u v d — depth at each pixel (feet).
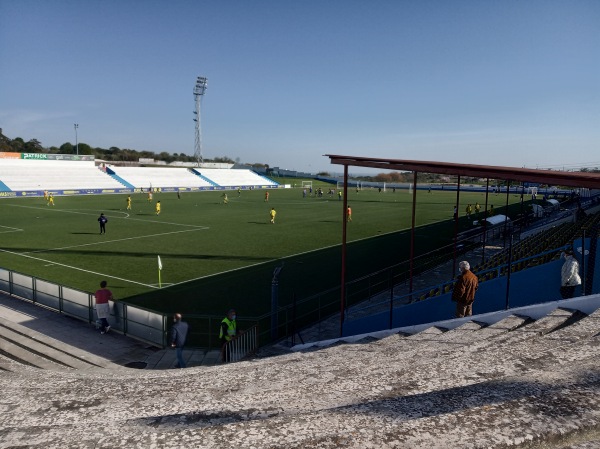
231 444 5.07
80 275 66.18
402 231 115.24
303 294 57.31
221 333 34.83
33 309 48.44
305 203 207.41
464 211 172.14
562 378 6.81
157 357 37.04
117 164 337.31
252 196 256.52
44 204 181.06
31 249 85.87
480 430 5.06
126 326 41.47
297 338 41.63
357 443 4.89
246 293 57.47
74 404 10.23
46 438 6.27
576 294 28.84
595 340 10.19
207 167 404.36
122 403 10.02
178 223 127.95
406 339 22.27
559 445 4.97
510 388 6.40
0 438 6.33
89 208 167.53
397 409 5.83
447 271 67.62
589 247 28.48
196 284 61.72
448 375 8.79
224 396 10.64
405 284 60.18
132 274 67.21
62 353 36.19
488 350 11.11
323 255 82.99
